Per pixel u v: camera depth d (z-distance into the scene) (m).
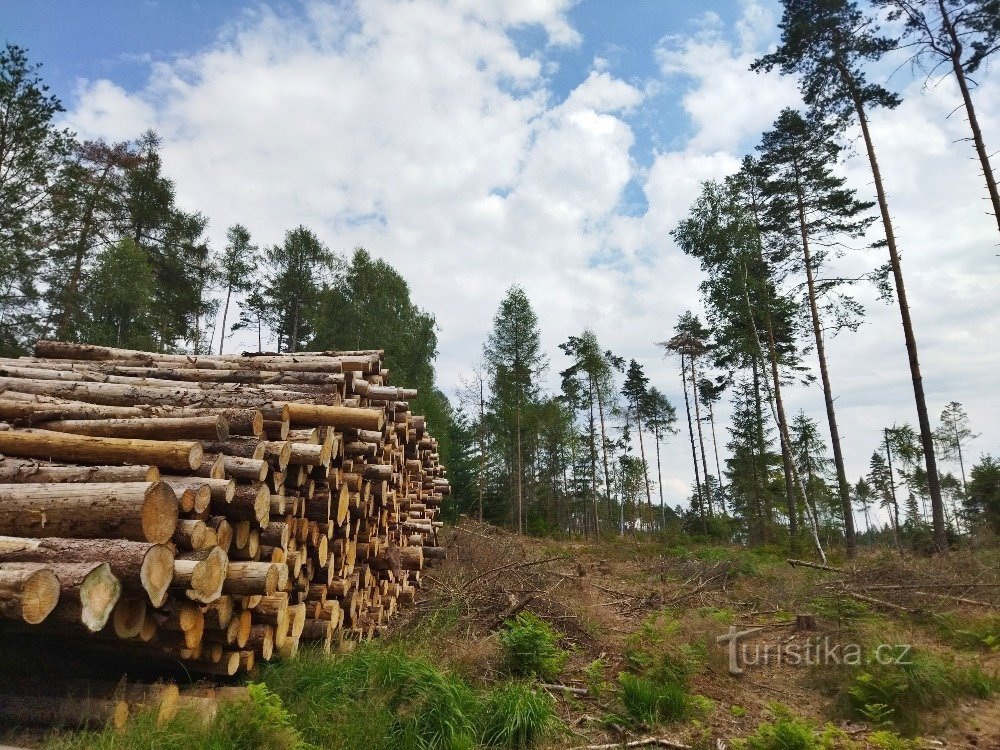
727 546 21.06
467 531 14.04
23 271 18.77
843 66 17.14
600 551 17.78
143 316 22.84
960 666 5.70
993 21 13.84
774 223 19.34
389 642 6.30
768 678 6.19
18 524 3.49
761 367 20.84
